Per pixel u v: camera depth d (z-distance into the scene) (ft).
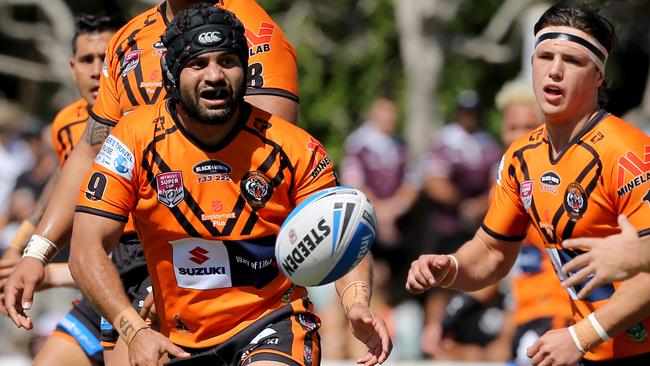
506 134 101.09
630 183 62.90
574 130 65.05
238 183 59.93
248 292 61.11
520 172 67.56
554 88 64.34
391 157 142.61
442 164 140.15
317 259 57.77
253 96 65.26
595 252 56.03
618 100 195.93
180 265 61.05
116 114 67.46
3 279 73.72
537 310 94.84
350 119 177.58
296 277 58.44
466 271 69.15
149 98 65.82
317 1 181.78
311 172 60.54
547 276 94.02
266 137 60.34
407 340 139.03
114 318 58.85
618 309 61.57
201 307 61.26
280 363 59.31
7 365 121.08
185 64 58.34
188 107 58.49
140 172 60.03
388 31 176.35
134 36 67.41
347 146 152.76
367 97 175.63
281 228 58.85
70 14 192.85
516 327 96.78
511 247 69.92
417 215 142.82
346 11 183.21
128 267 70.79
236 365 61.41
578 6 65.41
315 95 176.86
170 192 59.93
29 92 199.31
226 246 60.34
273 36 66.90
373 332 60.18
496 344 123.34
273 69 66.03
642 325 65.31
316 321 62.75
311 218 57.93
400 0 168.66
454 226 140.46
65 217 67.46
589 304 66.54
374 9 177.58
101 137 67.62
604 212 64.28
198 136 59.72
